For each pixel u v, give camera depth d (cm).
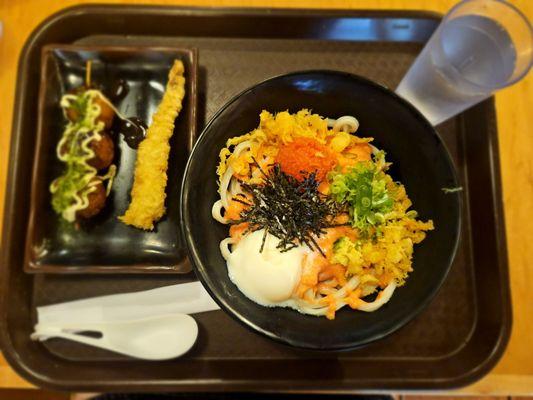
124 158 37
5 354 32
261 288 29
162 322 33
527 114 36
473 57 33
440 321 34
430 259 29
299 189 30
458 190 28
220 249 31
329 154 31
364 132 33
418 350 33
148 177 34
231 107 29
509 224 34
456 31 32
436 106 35
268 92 29
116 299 33
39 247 34
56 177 36
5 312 32
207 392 34
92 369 32
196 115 34
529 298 33
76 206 33
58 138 36
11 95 36
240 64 37
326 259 30
